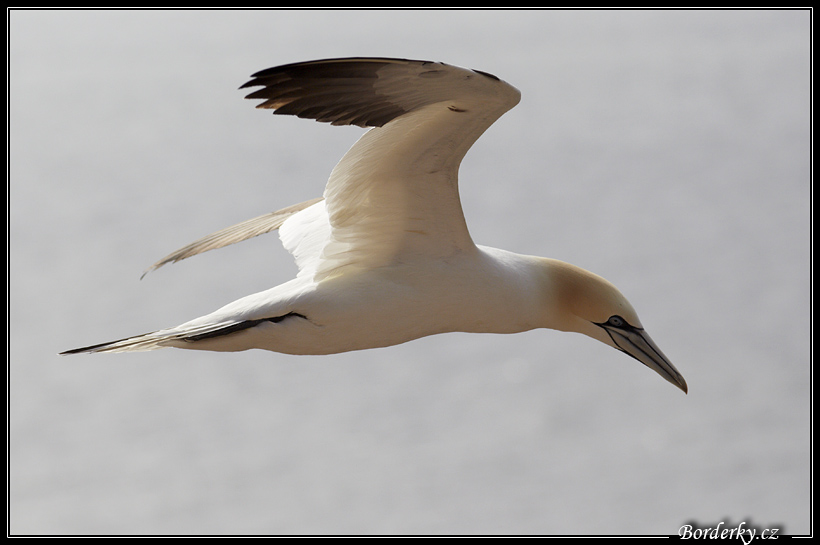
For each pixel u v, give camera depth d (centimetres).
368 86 563
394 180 638
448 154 618
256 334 664
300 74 549
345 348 685
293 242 760
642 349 742
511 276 703
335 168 633
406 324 682
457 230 671
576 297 738
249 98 550
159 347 657
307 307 666
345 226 668
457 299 683
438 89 565
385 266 680
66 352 637
